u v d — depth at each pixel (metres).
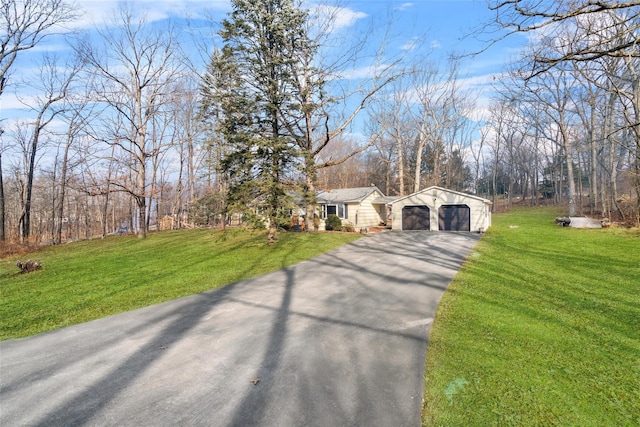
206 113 22.47
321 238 17.61
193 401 3.55
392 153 42.31
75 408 3.44
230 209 14.16
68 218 32.69
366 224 26.69
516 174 53.28
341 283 8.70
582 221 20.97
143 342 5.18
